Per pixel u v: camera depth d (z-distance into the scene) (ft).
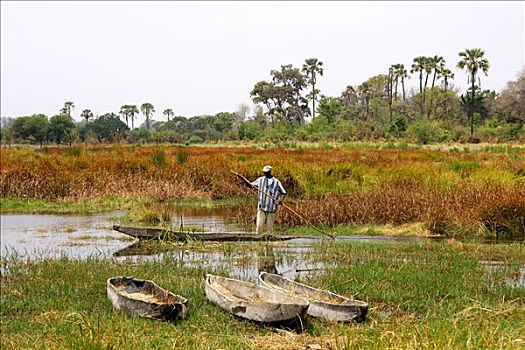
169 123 377.50
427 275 36.24
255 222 62.49
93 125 308.19
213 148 160.35
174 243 50.19
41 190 81.76
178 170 87.97
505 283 35.09
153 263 42.50
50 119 256.73
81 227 61.77
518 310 28.89
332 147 157.69
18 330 28.04
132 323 27.40
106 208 75.10
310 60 327.88
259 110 327.88
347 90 364.99
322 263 42.11
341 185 75.15
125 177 86.17
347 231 55.67
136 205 74.13
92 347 22.07
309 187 75.61
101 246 51.01
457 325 24.59
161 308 27.96
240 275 38.88
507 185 62.90
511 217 53.78
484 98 235.81
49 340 25.23
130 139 263.49
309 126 230.27
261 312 27.25
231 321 28.04
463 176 75.36
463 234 52.85
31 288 35.50
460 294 32.45
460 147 159.43
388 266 39.32
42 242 53.42
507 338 22.16
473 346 20.43
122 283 33.19
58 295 33.96
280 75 324.80
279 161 90.89
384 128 218.79
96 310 30.45
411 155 113.60
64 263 41.98
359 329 26.35
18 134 255.50
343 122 223.92
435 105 257.55
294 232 55.67
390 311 30.12
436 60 262.47
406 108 284.41
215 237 51.52
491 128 194.80
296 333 26.17
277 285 32.83
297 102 327.88
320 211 59.67
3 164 94.43
